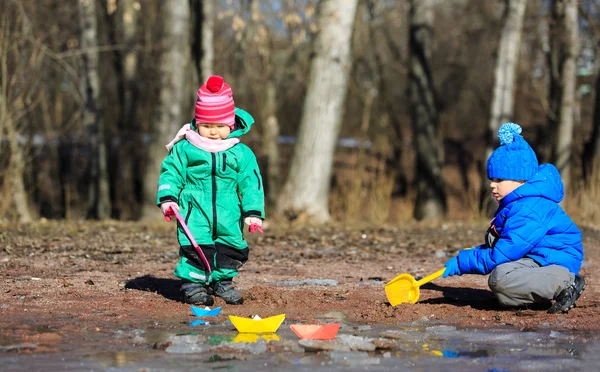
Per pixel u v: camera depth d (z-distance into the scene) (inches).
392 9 1132.5
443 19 1331.2
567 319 210.2
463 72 1346.0
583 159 883.4
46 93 942.4
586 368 156.2
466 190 1173.7
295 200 603.2
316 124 602.5
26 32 660.1
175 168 221.8
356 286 268.5
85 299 232.2
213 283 233.6
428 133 907.4
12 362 155.1
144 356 161.0
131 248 376.2
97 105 854.5
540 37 955.3
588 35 962.7
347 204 711.1
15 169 627.2
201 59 684.1
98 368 150.7
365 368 153.4
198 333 186.2
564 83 805.2
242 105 1043.9
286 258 355.9
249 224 222.7
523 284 215.9
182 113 684.1
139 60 997.2
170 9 665.6
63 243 387.5
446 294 252.4
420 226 572.1
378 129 1203.2
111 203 1062.4
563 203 705.0
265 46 924.6
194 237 223.8
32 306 219.6
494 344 178.7
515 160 222.7
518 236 218.7
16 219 603.8
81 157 1116.5
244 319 187.6
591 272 315.3
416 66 907.4
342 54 603.5
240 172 226.2
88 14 802.2
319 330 177.3
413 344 177.9
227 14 737.6
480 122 1358.3
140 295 240.5
